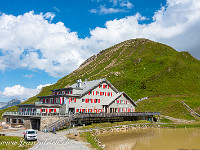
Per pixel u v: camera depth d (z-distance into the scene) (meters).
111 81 136.12
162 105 84.44
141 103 92.81
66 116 50.88
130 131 51.50
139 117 69.56
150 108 84.69
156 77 125.31
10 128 50.97
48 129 44.66
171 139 41.09
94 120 57.47
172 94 104.31
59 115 50.75
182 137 43.50
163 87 113.56
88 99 63.50
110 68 180.62
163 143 37.12
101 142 36.84
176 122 67.75
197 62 156.88
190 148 33.22
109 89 71.31
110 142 37.19
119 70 159.62
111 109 67.25
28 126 52.00
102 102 67.88
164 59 147.62
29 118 51.97
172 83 117.56
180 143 37.12
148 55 171.62
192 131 52.62
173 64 138.25
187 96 99.50
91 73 193.50
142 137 43.16
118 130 52.22
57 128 46.34
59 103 60.34
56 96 62.31
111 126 55.19
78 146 28.91
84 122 54.62
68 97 58.06
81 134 39.59
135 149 32.09
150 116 70.88
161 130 54.25
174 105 81.69
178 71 130.62
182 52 168.25
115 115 59.97
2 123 58.91
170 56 158.00
